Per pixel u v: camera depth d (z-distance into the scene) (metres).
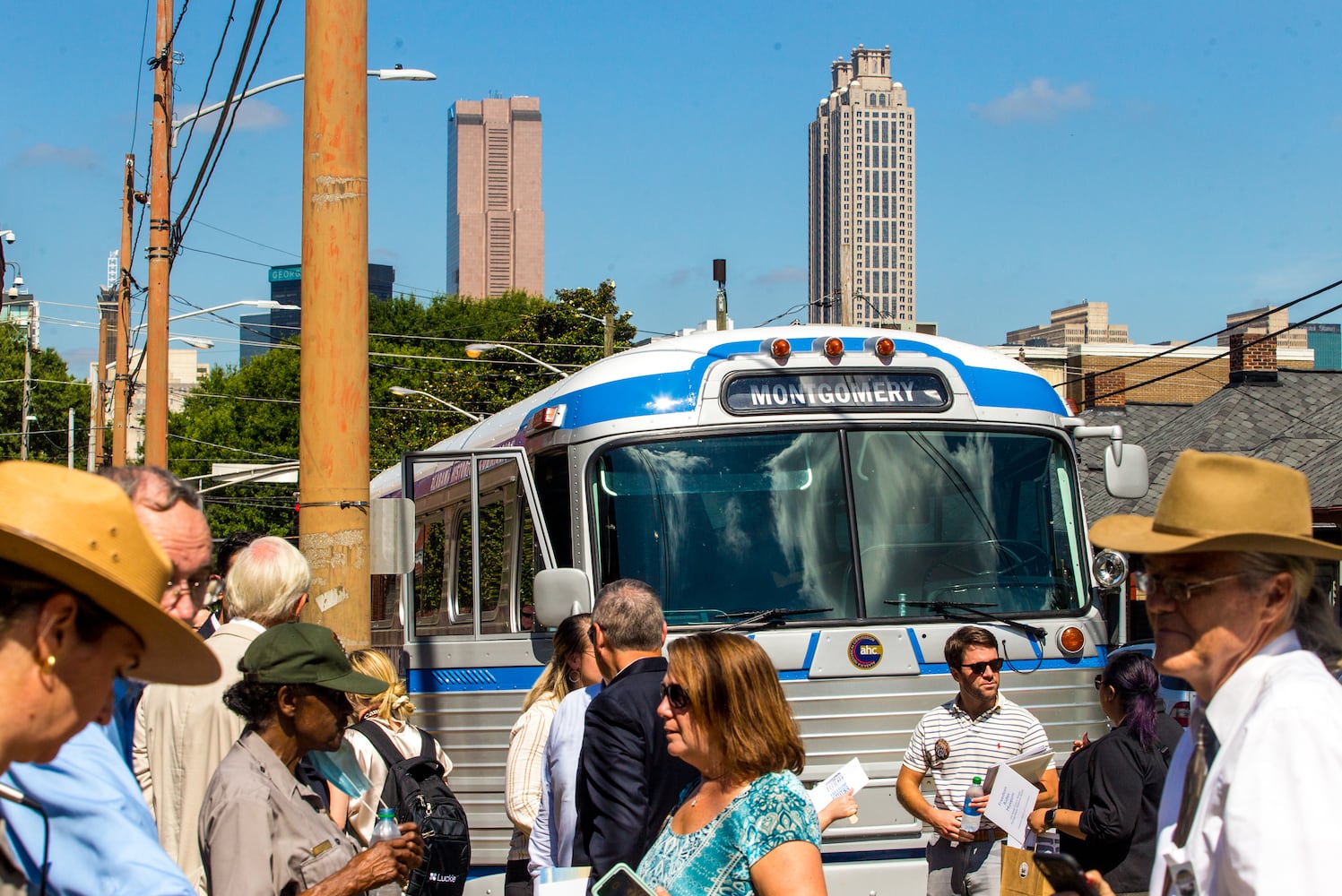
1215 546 2.73
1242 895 2.48
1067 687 8.38
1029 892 4.84
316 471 7.18
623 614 5.29
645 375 8.40
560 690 6.58
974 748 6.85
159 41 19.03
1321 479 22.38
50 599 2.22
